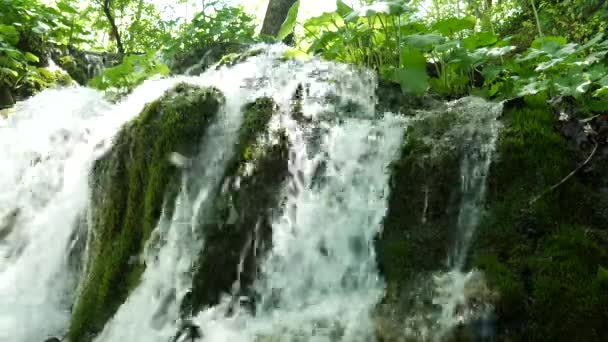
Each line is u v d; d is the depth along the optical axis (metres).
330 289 2.38
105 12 8.56
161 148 2.78
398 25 3.16
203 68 5.37
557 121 2.34
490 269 2.03
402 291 2.17
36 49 5.89
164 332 2.49
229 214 2.58
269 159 2.60
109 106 4.02
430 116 2.58
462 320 1.92
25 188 3.68
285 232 2.50
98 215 3.04
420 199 2.36
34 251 3.38
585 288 1.87
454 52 2.99
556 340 1.82
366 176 2.50
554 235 2.04
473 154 2.33
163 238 2.67
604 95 2.41
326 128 2.66
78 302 2.85
